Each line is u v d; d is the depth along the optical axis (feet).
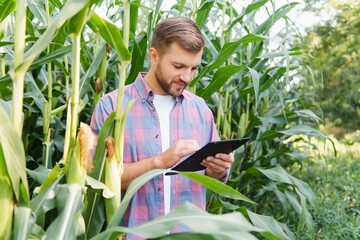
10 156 4.65
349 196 16.99
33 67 7.56
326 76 33.45
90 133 5.45
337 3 32.04
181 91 7.14
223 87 11.61
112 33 5.74
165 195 7.27
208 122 7.87
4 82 8.16
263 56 11.08
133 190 5.31
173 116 7.50
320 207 14.17
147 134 7.31
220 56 9.66
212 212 10.52
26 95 9.60
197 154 6.86
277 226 7.70
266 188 12.43
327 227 13.05
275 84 13.78
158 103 7.48
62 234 4.90
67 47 7.59
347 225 12.91
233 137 12.05
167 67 6.89
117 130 6.05
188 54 6.77
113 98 7.37
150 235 4.21
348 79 33.06
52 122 11.72
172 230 7.24
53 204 5.31
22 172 4.75
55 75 11.76
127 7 6.85
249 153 13.58
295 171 19.33
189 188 7.41
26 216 4.77
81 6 4.78
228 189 5.72
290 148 17.16
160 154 6.85
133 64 10.23
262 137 12.30
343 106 33.86
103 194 5.76
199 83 12.69
